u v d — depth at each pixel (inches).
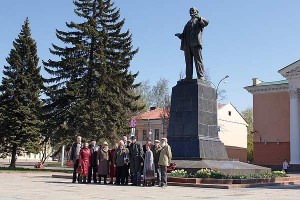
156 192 490.9
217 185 580.7
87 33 1323.8
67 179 772.6
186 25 786.2
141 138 2459.4
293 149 1688.0
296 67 1708.9
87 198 403.9
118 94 1374.3
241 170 711.7
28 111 1418.6
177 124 744.3
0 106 1430.9
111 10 1402.6
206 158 715.4
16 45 1466.5
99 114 1280.8
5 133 1398.9
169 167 669.9
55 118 1310.3
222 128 2433.6
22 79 1438.2
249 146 2778.1
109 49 1392.7
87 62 1301.7
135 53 1416.1
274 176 748.0
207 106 752.3
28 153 1444.4
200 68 770.2
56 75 1344.7
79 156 642.8
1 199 380.2
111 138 1310.3
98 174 644.1
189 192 498.0
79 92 1285.7
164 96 2502.5
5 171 1083.9
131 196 434.3
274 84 1850.4
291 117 1712.6
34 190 489.1
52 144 1328.7
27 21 1489.9
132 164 617.9
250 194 488.1
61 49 1349.7
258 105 1905.8
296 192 532.7
